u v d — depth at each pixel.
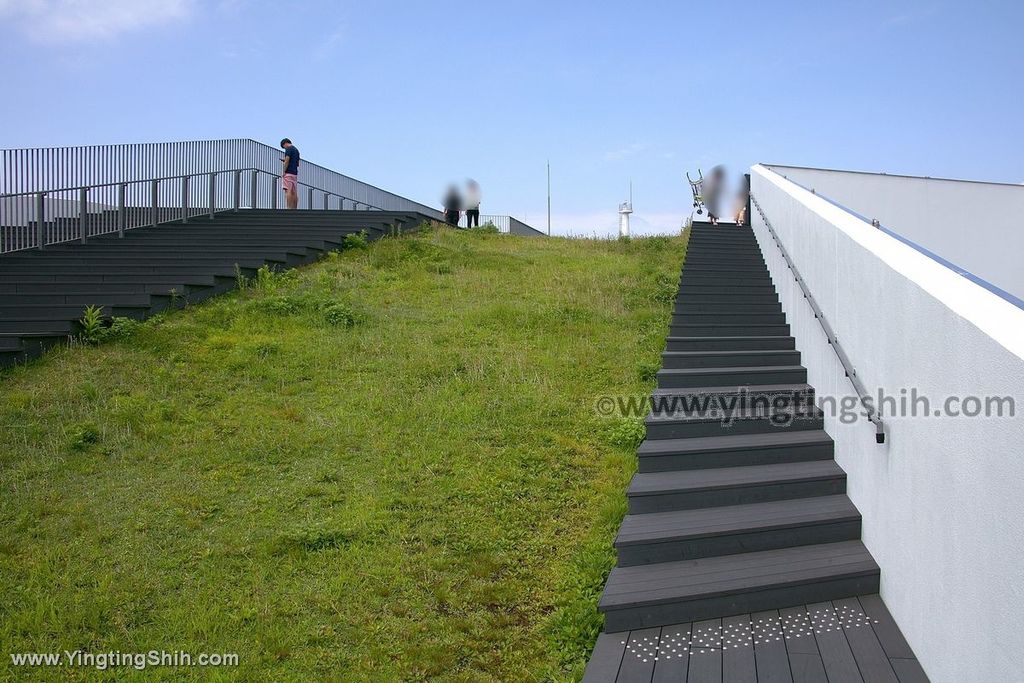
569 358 8.77
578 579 4.95
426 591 4.85
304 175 21.44
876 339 5.09
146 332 9.23
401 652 4.32
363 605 4.70
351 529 5.40
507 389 7.79
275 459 6.41
